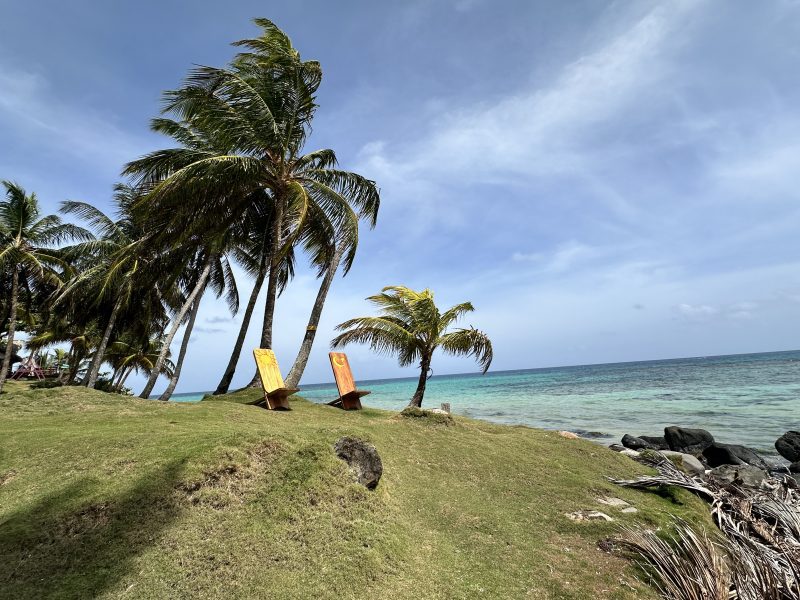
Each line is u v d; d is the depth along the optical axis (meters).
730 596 4.51
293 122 14.34
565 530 6.18
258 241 18.58
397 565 4.73
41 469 5.61
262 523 4.87
